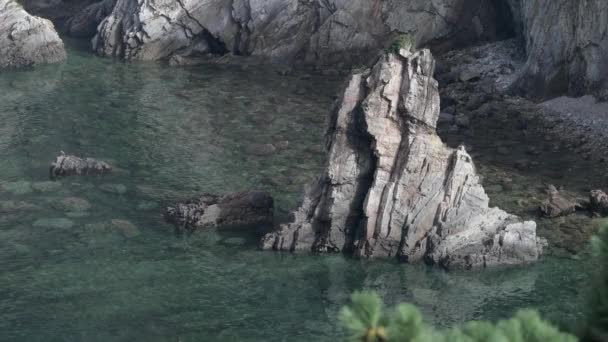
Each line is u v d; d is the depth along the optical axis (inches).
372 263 1715.1
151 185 2064.5
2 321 1424.7
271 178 2119.8
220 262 1686.8
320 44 3240.7
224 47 3321.9
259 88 2947.8
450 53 3208.7
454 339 463.2
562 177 2167.8
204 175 2135.8
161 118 2591.0
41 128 2461.9
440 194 1747.0
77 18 3661.4
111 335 1387.8
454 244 1715.1
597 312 514.3
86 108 2664.9
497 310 1521.9
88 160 2130.9
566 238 1813.5
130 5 3329.2
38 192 1988.2
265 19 3267.7
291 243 1763.0
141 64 3225.9
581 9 2568.9
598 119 2480.3
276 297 1547.7
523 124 2512.3
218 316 1469.0
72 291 1535.4
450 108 2662.4
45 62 3159.5
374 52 3257.9
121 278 1594.5
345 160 1771.7
